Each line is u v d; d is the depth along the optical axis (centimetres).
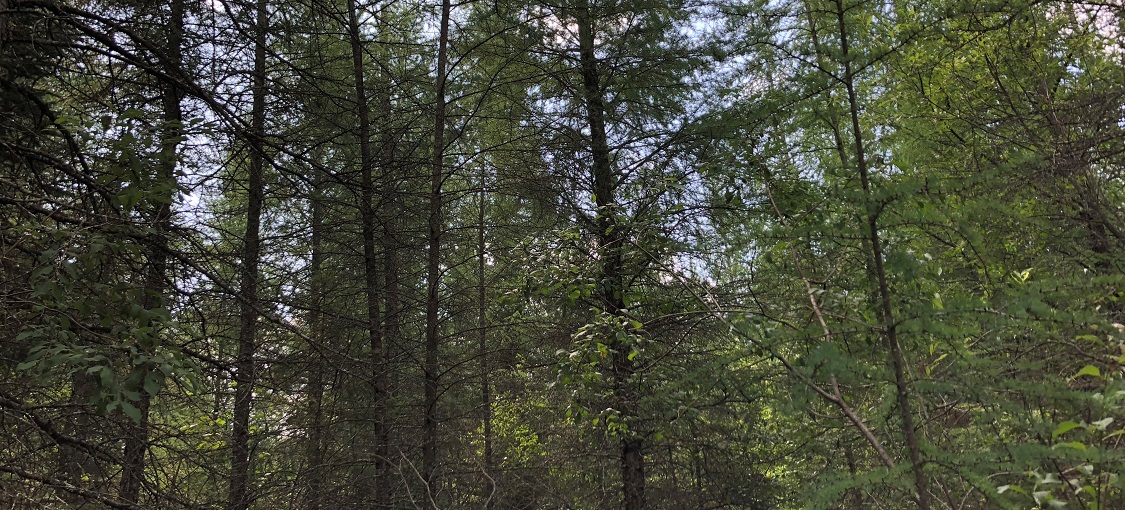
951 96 577
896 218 264
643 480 724
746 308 394
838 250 331
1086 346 292
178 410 563
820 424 423
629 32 798
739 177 645
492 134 1020
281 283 753
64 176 523
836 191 296
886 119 623
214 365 594
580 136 820
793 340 318
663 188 691
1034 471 235
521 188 833
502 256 768
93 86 651
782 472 705
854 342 349
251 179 752
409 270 970
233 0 616
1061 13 513
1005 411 281
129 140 403
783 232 319
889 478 244
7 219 423
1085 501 256
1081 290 267
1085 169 403
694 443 690
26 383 459
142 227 458
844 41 296
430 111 820
